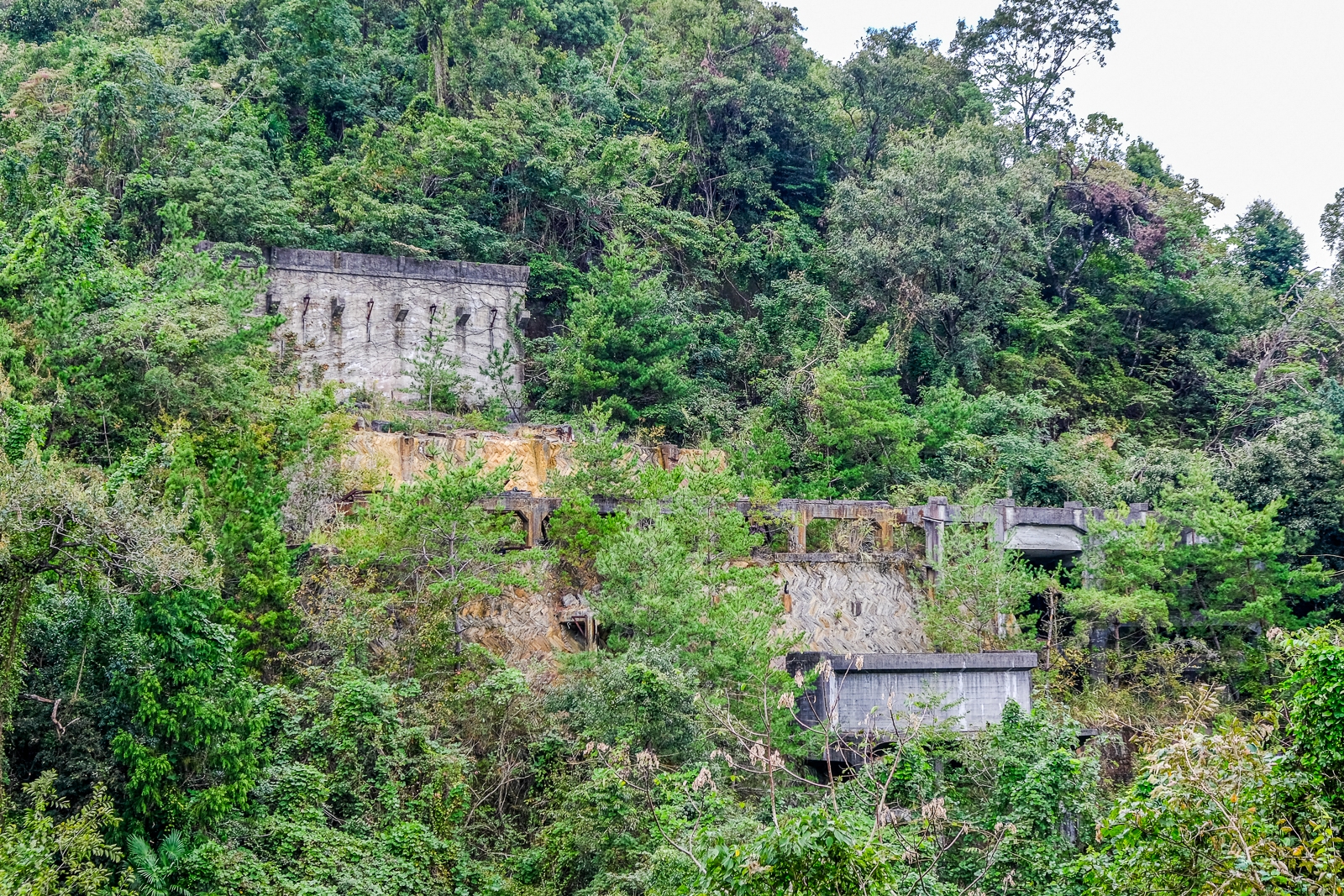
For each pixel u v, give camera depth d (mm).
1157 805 16109
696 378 53969
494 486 32219
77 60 49375
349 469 35969
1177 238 72375
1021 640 39719
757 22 70938
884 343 52000
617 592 31703
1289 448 50031
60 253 32281
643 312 49625
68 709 22188
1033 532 43250
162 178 46812
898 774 24734
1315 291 68375
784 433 50875
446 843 25719
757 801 27453
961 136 64375
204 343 32438
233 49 61906
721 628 30047
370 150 53312
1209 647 43781
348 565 30734
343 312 46969
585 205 56031
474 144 54031
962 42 79812
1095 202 70125
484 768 28656
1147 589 41938
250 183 46812
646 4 82000
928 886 20953
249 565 28281
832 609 39938
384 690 26781
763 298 57844
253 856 22812
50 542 20750
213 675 23000
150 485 24219
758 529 40406
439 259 51469
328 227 49156
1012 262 62906
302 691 27875
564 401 49406
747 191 64375
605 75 68312
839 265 59625
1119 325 67250
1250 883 14945
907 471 49562
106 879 19453
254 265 45438
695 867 19906
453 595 30359
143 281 34594
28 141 47094
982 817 24625
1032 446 51750
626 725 27422
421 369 45969
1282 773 16922
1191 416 63562
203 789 22547
